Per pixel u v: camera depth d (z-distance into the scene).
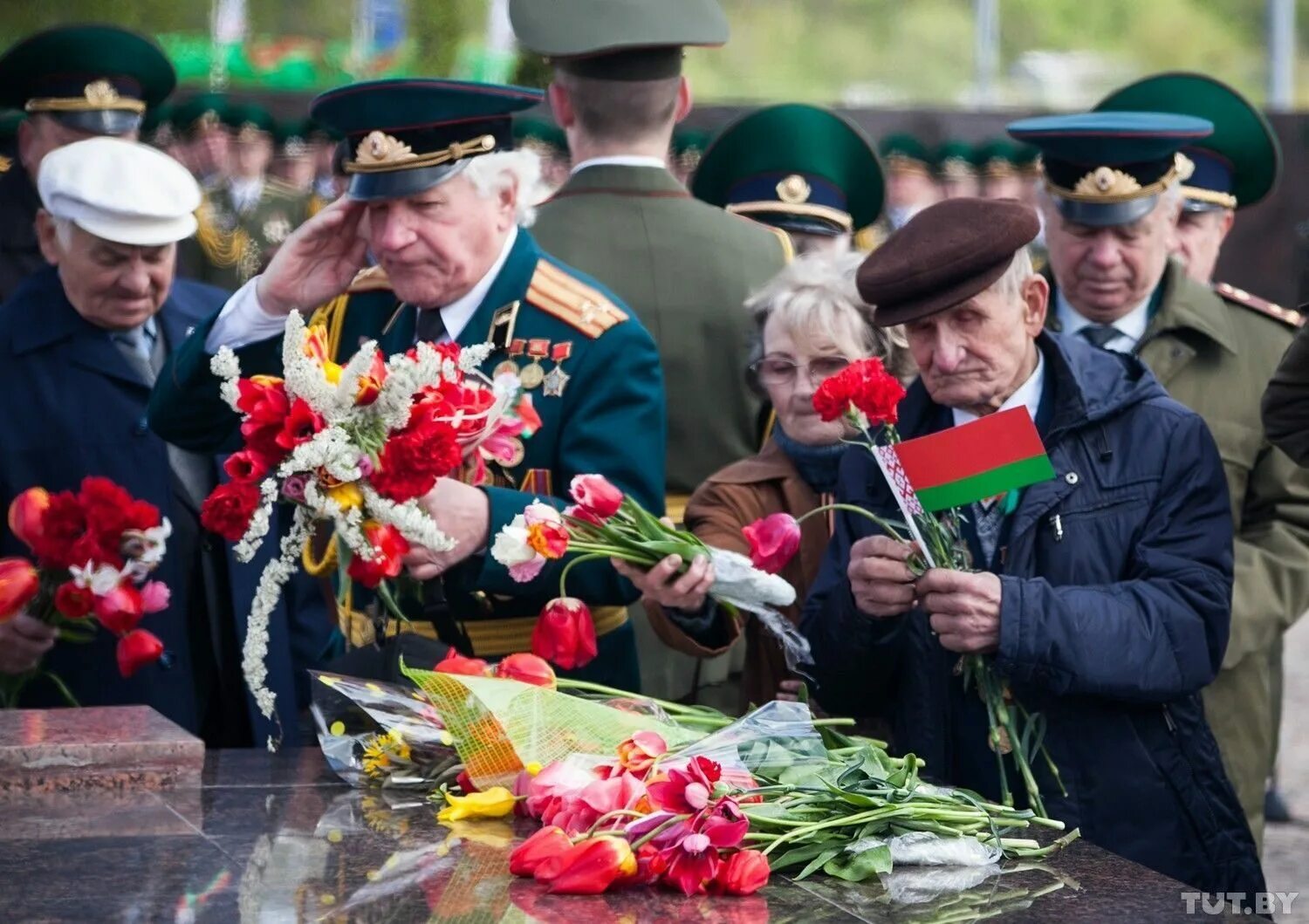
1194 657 4.42
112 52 7.11
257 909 3.09
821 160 7.35
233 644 5.94
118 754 4.02
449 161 4.91
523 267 5.14
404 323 5.26
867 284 4.59
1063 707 4.49
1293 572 5.96
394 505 3.95
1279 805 8.94
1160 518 4.55
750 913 3.12
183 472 5.93
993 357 4.54
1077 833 3.64
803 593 5.29
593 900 3.17
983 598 4.33
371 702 4.01
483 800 3.72
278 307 5.07
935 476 4.30
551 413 5.00
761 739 3.70
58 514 4.91
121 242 5.73
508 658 4.05
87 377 5.89
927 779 4.32
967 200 4.61
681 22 6.14
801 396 5.30
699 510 5.40
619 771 3.54
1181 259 7.26
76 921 3.02
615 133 6.21
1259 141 7.34
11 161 7.83
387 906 3.12
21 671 5.05
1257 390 6.25
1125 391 4.63
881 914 3.13
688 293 6.11
